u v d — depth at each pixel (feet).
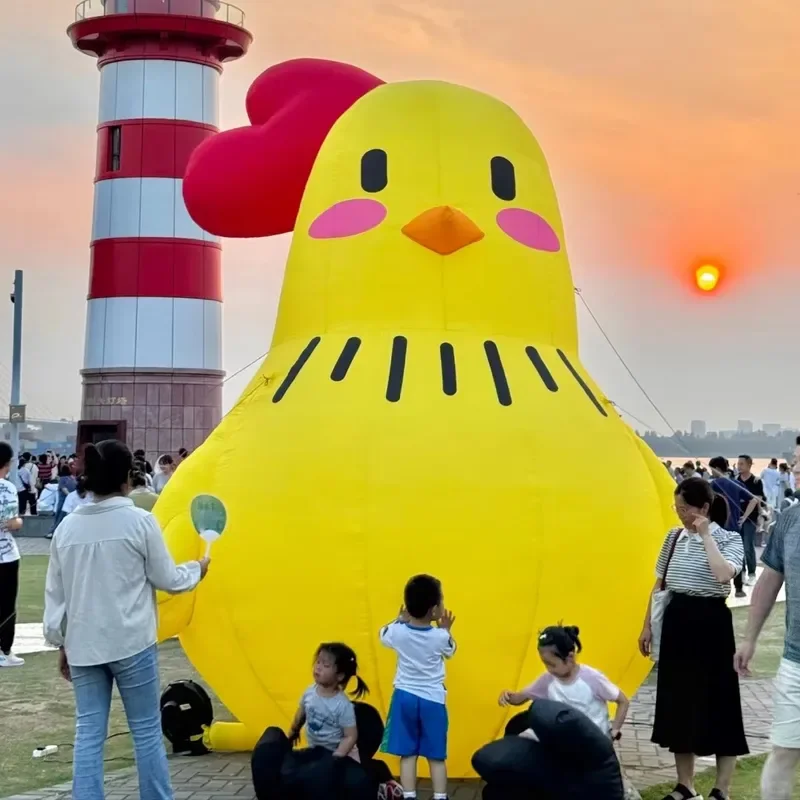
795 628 20.29
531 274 27.04
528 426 24.90
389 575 23.68
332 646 22.24
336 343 26.07
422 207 26.68
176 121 86.28
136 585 21.44
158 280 84.84
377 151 27.35
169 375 84.33
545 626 24.03
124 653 21.18
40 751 28.35
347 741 22.18
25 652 40.16
